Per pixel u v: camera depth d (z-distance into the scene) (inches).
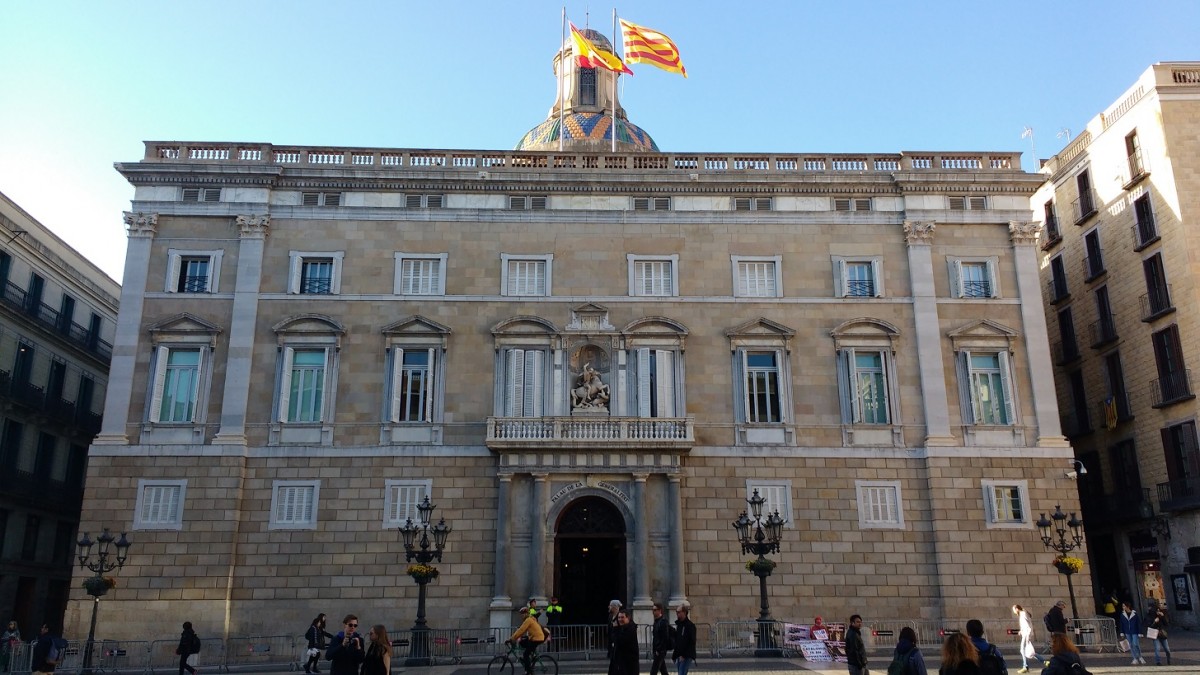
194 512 1519.4
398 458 1571.1
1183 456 1670.8
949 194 1721.2
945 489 1578.5
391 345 1617.9
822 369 1638.8
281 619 1499.8
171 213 1656.0
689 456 1588.3
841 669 1181.7
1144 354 1769.2
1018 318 1669.5
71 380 2155.5
